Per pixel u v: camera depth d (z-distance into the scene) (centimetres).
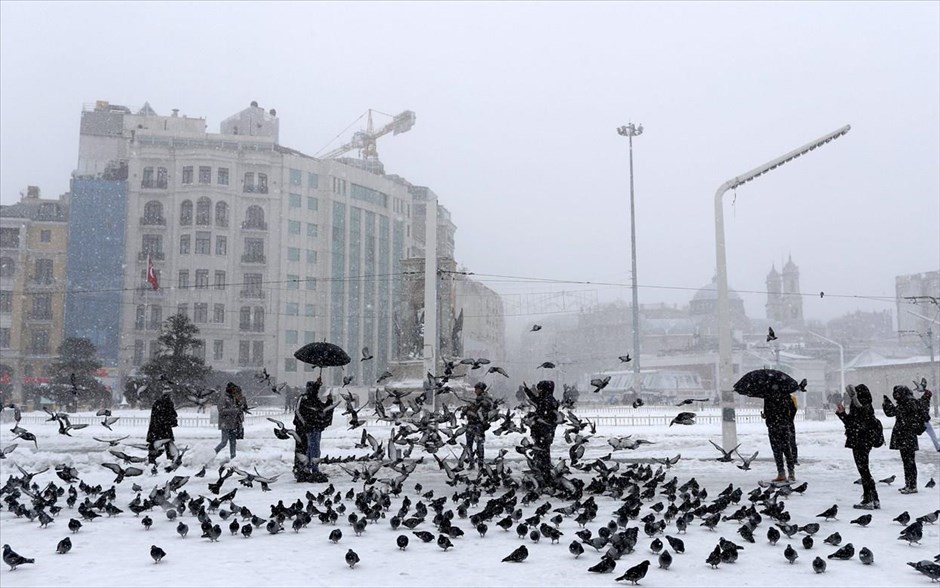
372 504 1055
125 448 2128
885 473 1580
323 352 1439
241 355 8075
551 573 670
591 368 13675
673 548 755
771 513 908
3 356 7575
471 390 3784
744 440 2502
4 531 908
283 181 8506
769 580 653
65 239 7969
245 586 617
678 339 14325
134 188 8062
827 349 12219
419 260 4066
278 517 894
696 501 980
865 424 1078
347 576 656
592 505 916
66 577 652
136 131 8125
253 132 9125
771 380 1408
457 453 1947
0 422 3453
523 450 1116
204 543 820
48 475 1566
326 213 8762
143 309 7894
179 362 4553
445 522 840
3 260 7744
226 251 8144
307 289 8512
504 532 882
